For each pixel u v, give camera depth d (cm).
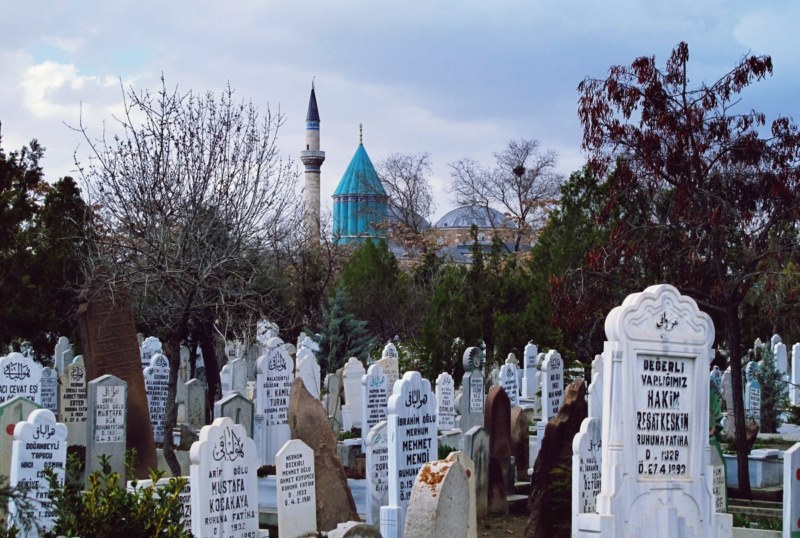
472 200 7281
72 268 3062
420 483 1225
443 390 2739
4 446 1666
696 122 1978
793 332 3966
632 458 1193
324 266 4841
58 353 2952
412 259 7300
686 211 2009
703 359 1238
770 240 2091
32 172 2984
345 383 2883
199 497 1352
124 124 2509
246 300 2386
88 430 1878
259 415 2291
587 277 2162
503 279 3772
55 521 1231
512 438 2142
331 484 1638
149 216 2316
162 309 2300
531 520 1648
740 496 1934
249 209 2562
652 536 1198
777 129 2006
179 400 3011
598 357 2112
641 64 1980
